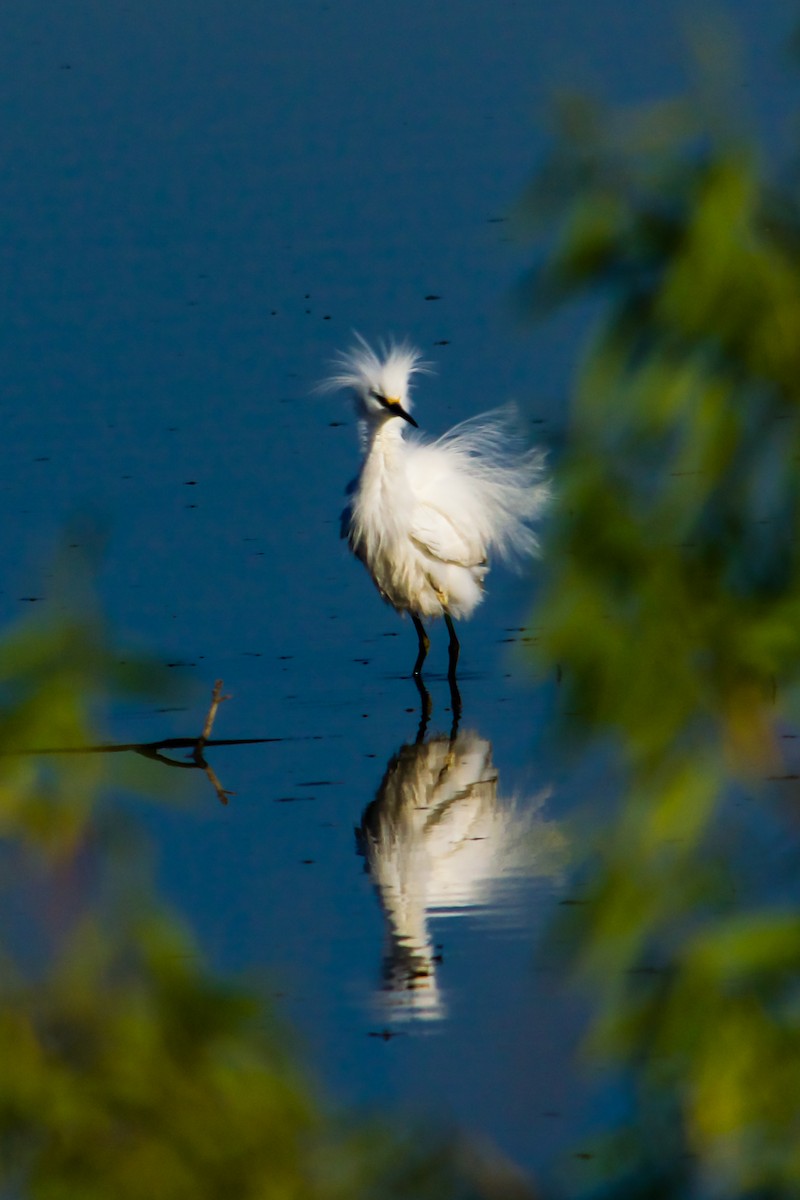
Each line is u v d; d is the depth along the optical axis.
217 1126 4.41
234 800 16.14
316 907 13.39
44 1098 4.36
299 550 24.25
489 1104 9.19
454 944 12.43
